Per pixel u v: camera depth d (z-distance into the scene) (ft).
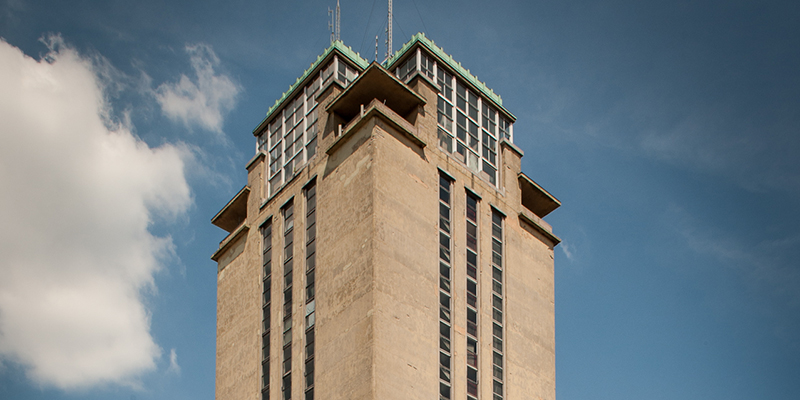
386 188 223.71
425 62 258.98
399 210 224.33
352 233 222.48
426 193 233.55
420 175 234.17
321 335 221.25
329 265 226.38
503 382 231.71
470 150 256.93
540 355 246.06
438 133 249.55
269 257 250.37
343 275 220.64
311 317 226.99
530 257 256.73
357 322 211.20
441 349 219.00
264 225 256.93
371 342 205.16
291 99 271.69
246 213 274.57
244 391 239.91
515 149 268.82
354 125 233.35
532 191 268.62
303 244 238.68
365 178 224.53
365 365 204.64
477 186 249.55
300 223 242.37
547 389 243.60
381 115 230.07
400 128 233.35
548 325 253.03
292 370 226.79
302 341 226.38
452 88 261.44
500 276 244.83
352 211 225.15
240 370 244.42
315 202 240.73
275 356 234.17
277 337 235.81
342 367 211.00
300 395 220.64
